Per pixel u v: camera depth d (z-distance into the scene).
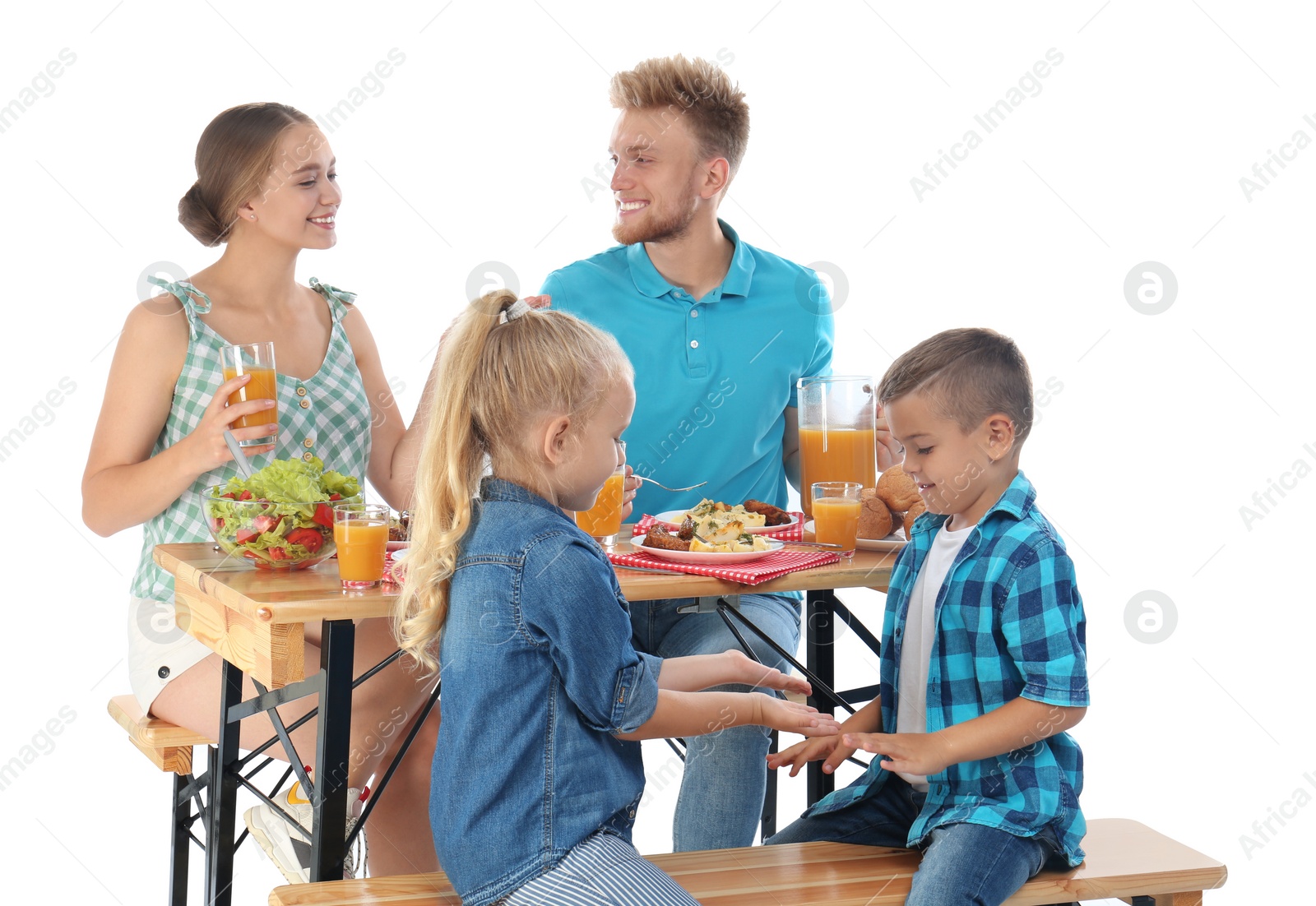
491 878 1.55
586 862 1.54
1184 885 1.76
